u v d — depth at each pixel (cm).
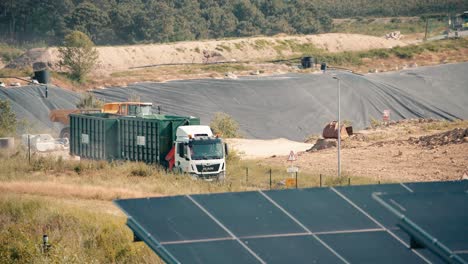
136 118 7794
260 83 15688
